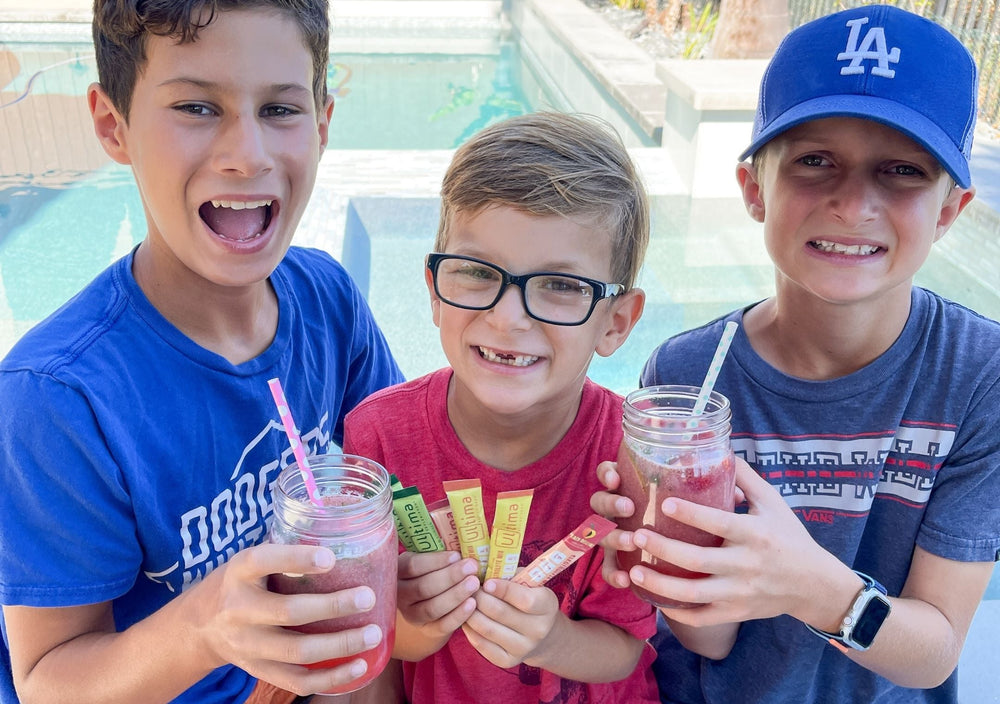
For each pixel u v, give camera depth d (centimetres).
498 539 115
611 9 937
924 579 145
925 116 130
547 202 121
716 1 792
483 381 128
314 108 137
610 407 147
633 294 144
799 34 138
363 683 111
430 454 145
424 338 395
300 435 159
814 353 149
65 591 124
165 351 137
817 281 135
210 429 141
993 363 141
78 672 122
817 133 133
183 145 123
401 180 525
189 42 117
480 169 125
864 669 155
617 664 137
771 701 157
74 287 422
